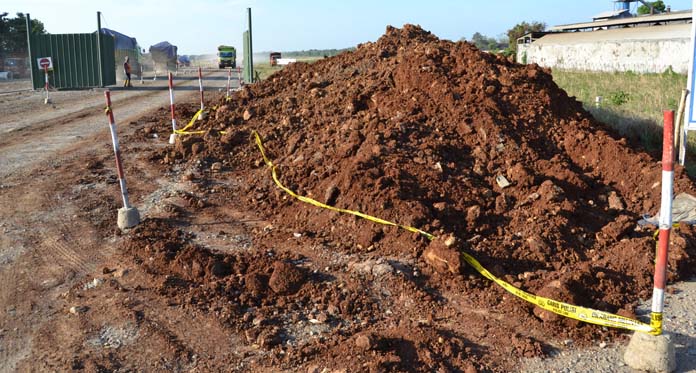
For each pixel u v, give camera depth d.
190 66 72.31
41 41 26.92
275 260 5.76
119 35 40.66
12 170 9.79
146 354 4.36
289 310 4.96
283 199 7.50
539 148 7.82
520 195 6.85
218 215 7.34
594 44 36.44
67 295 5.30
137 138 12.47
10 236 6.77
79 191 8.41
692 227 6.16
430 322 4.70
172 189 8.34
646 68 32.34
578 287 5.01
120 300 5.15
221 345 4.47
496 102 8.30
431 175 6.97
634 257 5.55
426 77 8.91
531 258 5.64
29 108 19.03
